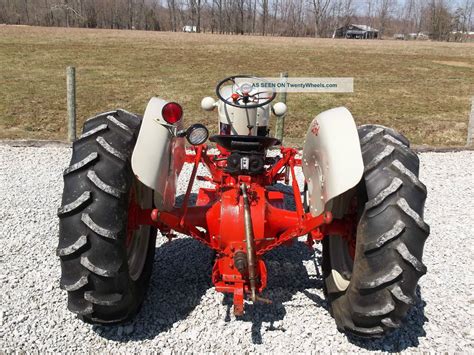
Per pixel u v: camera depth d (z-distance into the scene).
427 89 15.70
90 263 2.44
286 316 3.08
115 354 2.71
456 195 5.65
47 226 4.30
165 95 12.66
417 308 3.23
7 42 26.61
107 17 75.12
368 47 36.69
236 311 2.62
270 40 43.69
